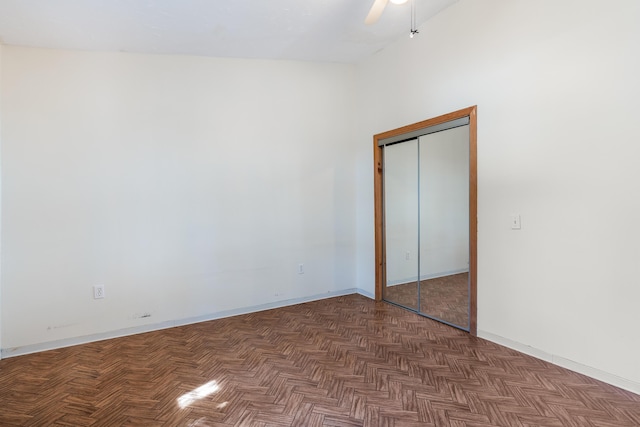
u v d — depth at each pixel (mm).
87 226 3184
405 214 3838
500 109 2746
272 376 2445
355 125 4395
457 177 3227
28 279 3006
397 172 3898
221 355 2801
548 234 2484
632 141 2064
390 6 2971
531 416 1944
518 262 2684
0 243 2914
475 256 2998
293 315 3723
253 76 3818
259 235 3895
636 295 2082
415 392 2203
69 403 2174
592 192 2244
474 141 2941
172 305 3506
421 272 3682
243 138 3783
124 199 3307
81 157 3154
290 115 4016
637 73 2033
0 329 2908
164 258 3469
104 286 3250
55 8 2557
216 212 3678
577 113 2295
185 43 3266
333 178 4289
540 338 2572
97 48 3176
